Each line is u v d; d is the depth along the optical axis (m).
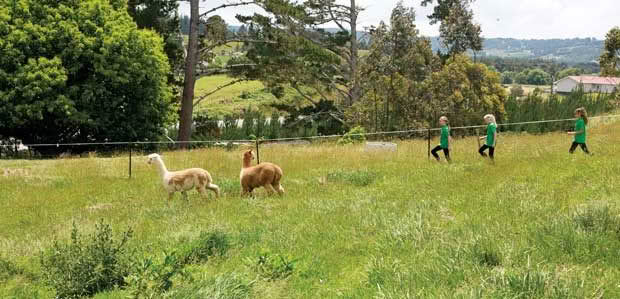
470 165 14.50
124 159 19.44
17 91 25.44
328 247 8.01
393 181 13.10
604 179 10.47
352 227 8.80
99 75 27.70
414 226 8.16
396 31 31.92
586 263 6.13
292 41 36.41
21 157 26.33
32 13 27.02
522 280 5.32
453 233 7.70
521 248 6.56
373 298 5.66
